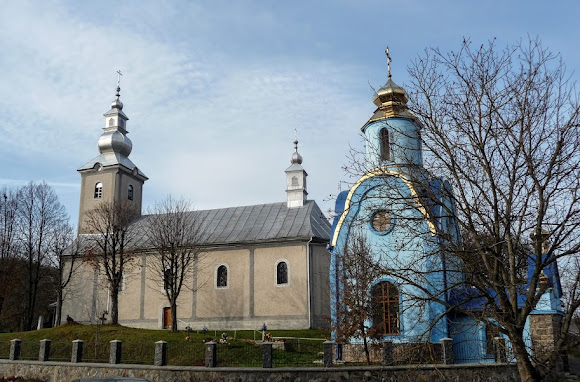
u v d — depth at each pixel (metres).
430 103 14.25
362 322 23.75
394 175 15.58
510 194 12.68
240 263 42.53
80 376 24.64
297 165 46.59
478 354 23.39
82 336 33.84
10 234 53.22
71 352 27.61
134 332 34.47
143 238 46.44
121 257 41.78
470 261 13.53
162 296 44.19
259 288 41.38
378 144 28.50
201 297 42.97
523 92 13.22
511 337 12.02
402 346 22.03
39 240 51.75
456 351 23.72
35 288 50.12
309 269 40.19
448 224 15.60
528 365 11.81
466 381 20.06
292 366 22.27
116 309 39.72
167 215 44.44
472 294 17.89
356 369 20.64
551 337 22.33
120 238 45.84
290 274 40.69
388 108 28.83
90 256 42.84
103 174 51.28
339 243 27.11
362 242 25.25
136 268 45.56
